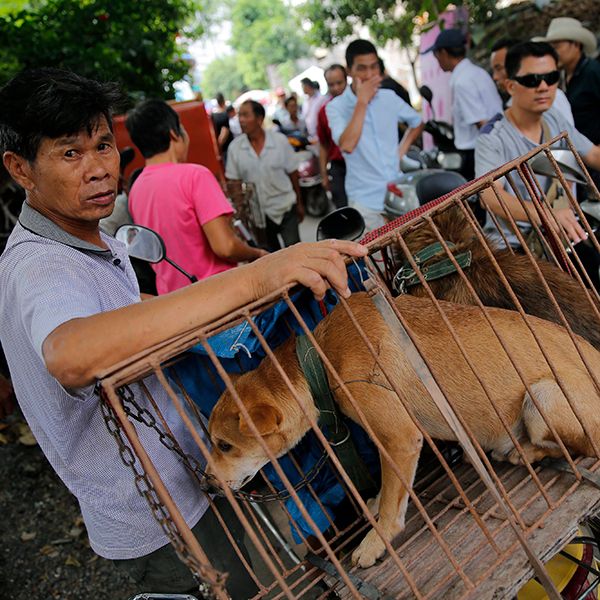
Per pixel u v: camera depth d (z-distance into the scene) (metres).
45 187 1.59
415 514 1.83
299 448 2.04
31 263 1.53
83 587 3.26
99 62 6.46
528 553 1.37
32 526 3.71
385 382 1.82
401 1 11.69
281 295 1.34
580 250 3.21
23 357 1.59
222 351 1.91
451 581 1.47
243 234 4.61
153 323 1.29
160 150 3.37
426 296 2.14
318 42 14.77
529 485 1.75
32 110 1.50
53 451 1.73
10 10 6.45
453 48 5.42
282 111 15.21
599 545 1.87
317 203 9.67
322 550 1.86
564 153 2.55
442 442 2.09
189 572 1.92
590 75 4.68
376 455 2.01
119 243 1.95
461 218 2.22
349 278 2.11
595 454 1.71
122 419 1.18
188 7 8.05
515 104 3.16
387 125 4.86
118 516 1.78
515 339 1.91
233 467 1.84
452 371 1.91
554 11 8.57
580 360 1.89
